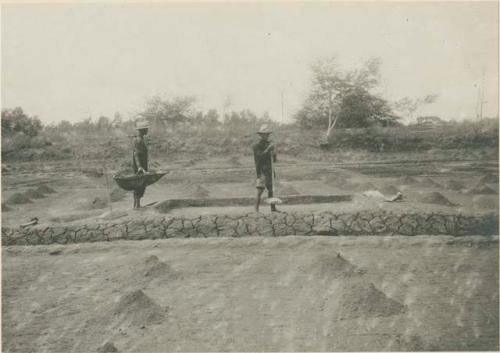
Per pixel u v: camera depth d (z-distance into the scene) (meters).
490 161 23.94
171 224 9.94
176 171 23.34
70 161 26.38
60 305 6.70
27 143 27.78
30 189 17.48
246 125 31.00
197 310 6.38
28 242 9.69
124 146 27.67
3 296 7.09
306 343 5.48
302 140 28.75
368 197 12.34
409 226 9.52
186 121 29.95
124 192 17.23
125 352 5.39
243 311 6.32
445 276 7.40
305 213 10.02
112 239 9.72
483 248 8.70
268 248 8.93
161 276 7.57
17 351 5.53
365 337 5.59
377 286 7.03
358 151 27.69
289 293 6.84
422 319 6.00
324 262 7.68
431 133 28.28
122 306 6.39
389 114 28.58
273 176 10.71
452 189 15.88
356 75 27.33
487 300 6.54
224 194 16.23
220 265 8.09
